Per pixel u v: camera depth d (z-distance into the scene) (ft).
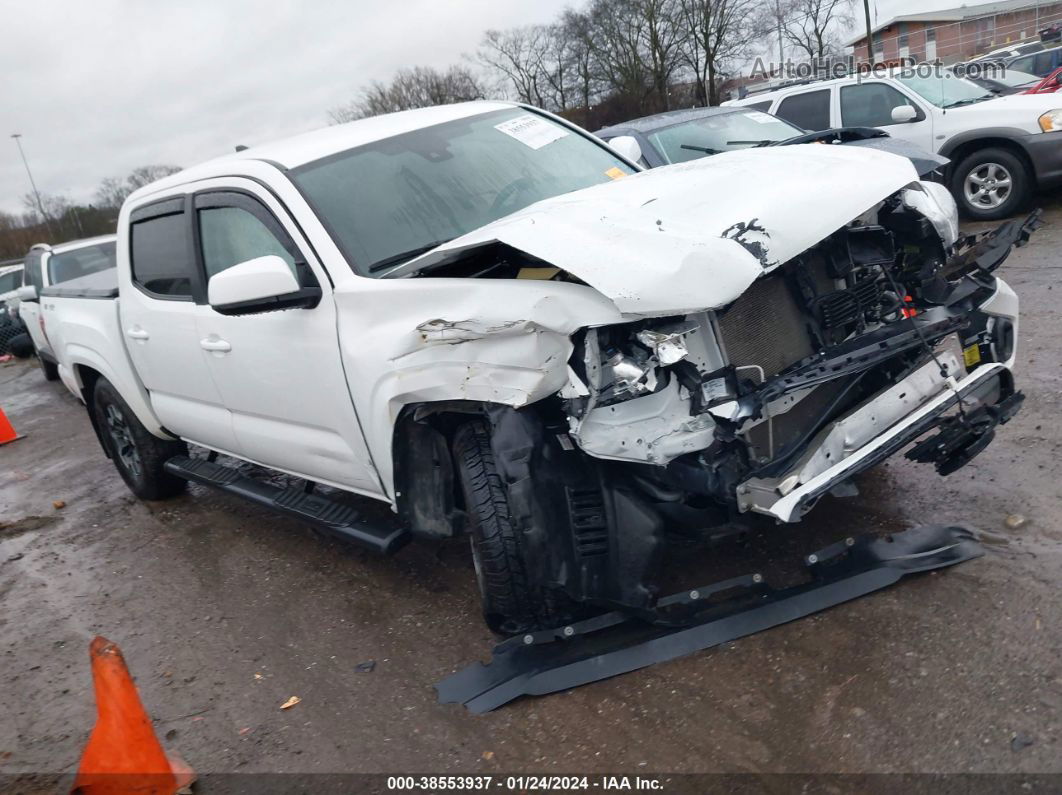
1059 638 9.23
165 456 18.40
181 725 10.98
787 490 9.00
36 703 12.18
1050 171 30.63
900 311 10.55
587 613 10.50
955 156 32.76
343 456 12.35
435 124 14.06
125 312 16.69
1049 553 10.71
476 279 9.93
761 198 9.63
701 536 10.02
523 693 9.97
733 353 9.37
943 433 10.14
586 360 8.87
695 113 28.50
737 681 9.59
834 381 9.99
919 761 8.07
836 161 10.90
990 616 9.77
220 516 18.10
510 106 15.38
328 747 10.02
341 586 13.92
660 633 10.32
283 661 12.06
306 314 11.82
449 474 11.10
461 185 12.86
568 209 10.32
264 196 12.63
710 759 8.62
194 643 13.01
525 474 9.47
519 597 10.07
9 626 14.75
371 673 11.33
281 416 13.24
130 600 14.96
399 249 11.81
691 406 9.16
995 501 12.20
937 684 8.95
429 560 14.11
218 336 13.67
